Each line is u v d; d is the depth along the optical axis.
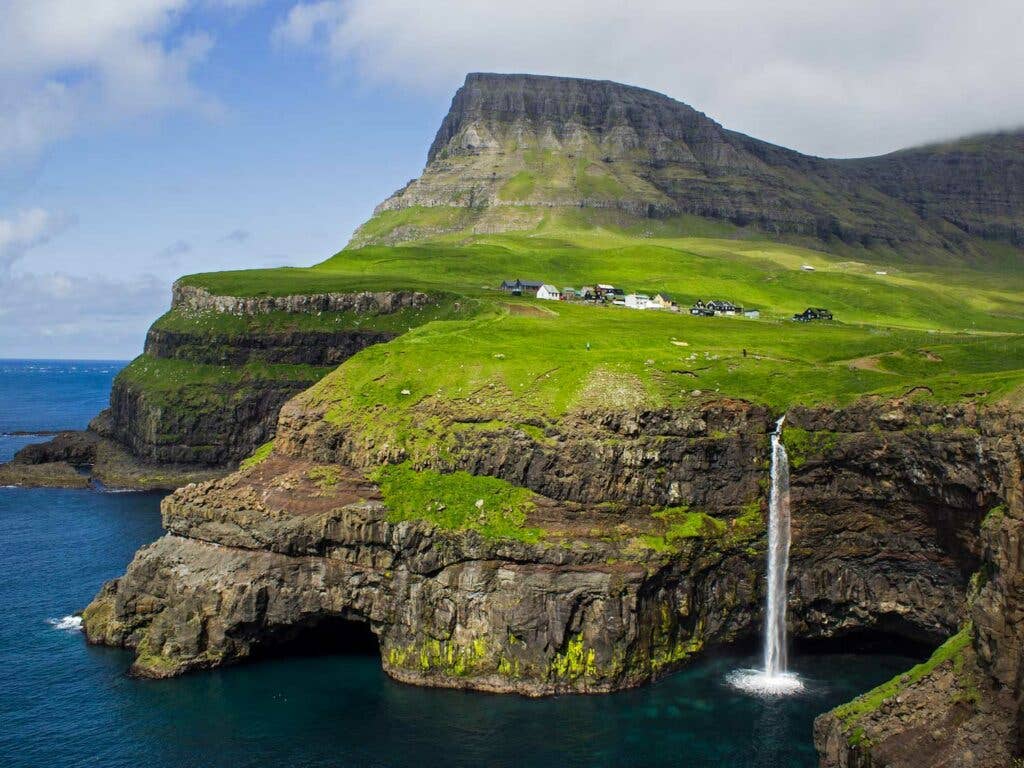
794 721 97.50
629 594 106.00
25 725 97.38
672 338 170.75
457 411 126.12
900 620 113.81
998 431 93.81
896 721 82.38
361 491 119.62
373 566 114.12
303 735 95.19
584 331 179.00
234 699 104.06
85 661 114.25
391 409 129.38
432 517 113.50
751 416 120.94
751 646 117.94
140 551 122.50
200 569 116.94
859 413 114.25
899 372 135.25
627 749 91.44
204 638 114.00
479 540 110.50
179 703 102.88
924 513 108.50
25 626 125.62
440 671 108.44
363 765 89.12
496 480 118.81
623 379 125.62
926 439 104.38
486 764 88.81
